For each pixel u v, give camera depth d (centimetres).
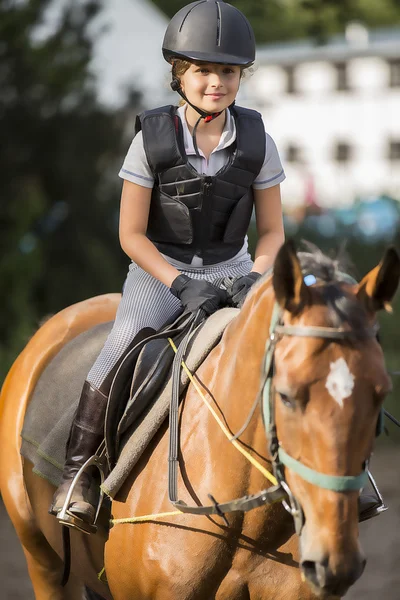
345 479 406
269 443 446
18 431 710
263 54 6247
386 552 1169
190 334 557
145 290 598
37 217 2212
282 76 6269
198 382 533
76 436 588
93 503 575
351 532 409
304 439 415
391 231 2794
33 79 2242
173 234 591
